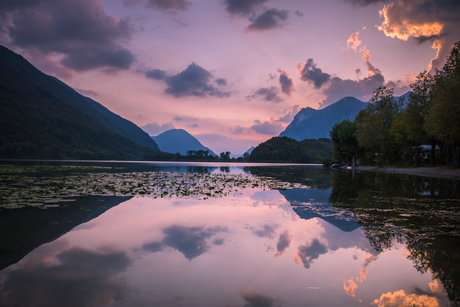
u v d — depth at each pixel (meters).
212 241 6.09
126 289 3.77
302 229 7.23
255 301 3.49
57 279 4.04
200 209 9.84
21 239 5.96
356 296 3.70
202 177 27.14
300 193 14.88
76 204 10.20
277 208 10.25
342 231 7.06
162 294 3.65
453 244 6.01
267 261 4.95
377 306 3.42
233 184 19.94
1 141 149.50
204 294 3.67
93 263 4.68
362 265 4.82
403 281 4.19
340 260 5.05
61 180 19.25
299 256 5.23
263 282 4.08
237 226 7.49
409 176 30.11
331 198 13.01
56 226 7.10
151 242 5.93
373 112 55.56
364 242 6.14
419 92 39.31
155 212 9.17
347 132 60.59
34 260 4.78
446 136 30.81
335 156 69.81
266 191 15.77
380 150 56.97
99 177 23.00
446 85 29.19
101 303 3.37
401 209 10.16
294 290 3.86
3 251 5.21
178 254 5.22
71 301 3.41
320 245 5.91
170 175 28.94
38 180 19.02
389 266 4.78
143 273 4.32
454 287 3.99
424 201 12.15
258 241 6.14
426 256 5.27
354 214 9.21
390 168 47.22
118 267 4.54
